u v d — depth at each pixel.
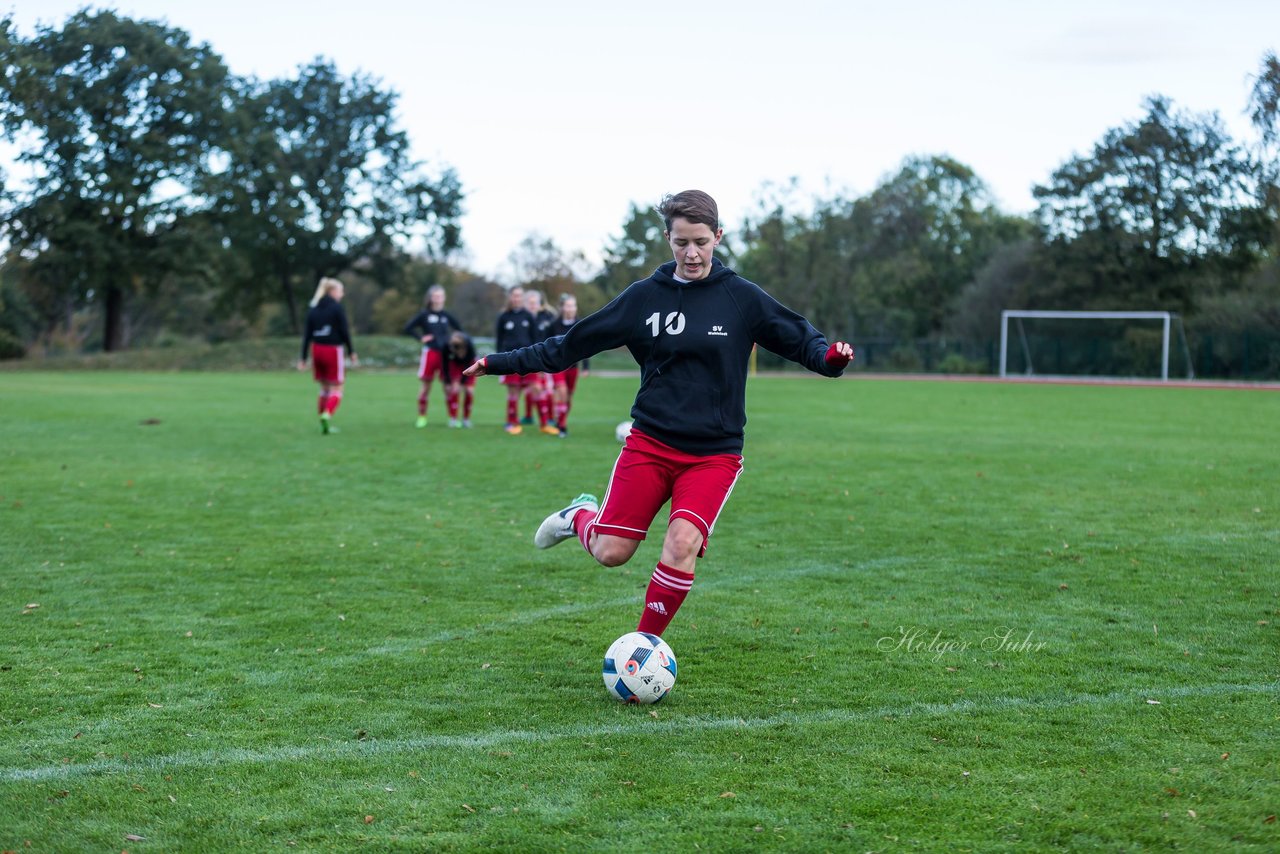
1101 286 51.56
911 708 4.16
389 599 5.98
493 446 13.97
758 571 6.68
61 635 5.23
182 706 4.22
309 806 3.30
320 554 7.20
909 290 61.38
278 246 55.50
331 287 15.38
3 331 54.84
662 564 4.32
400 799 3.34
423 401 16.75
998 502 9.38
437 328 16.66
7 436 15.22
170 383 33.22
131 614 5.64
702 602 5.89
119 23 47.19
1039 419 19.48
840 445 14.41
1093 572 6.62
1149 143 50.34
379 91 56.78
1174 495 9.80
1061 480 10.83
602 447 13.88
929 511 8.91
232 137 51.66
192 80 49.41
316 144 56.19
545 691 4.41
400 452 13.24
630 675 4.21
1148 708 4.14
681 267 4.35
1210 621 5.46
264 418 18.69
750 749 3.74
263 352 47.19
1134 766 3.56
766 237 59.62
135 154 48.97
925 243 62.31
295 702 4.27
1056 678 4.53
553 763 3.62
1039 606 5.78
